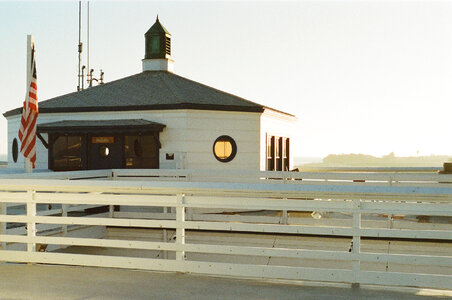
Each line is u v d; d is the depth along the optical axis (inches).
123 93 606.9
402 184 432.5
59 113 577.6
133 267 235.3
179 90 600.7
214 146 550.9
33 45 402.6
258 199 216.7
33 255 250.4
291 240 392.5
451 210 197.0
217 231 411.8
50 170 565.9
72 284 218.1
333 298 196.5
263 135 583.2
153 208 518.0
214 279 224.8
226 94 610.5
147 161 553.3
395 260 204.7
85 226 413.4
